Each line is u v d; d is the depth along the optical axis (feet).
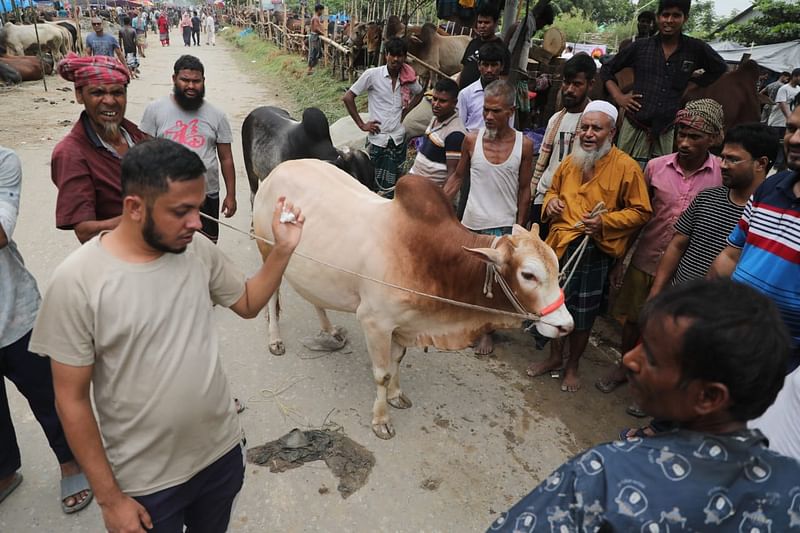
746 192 9.14
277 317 12.92
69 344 4.82
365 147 21.07
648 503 3.29
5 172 7.05
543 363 12.94
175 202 4.66
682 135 10.52
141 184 4.59
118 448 5.35
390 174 19.69
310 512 8.89
